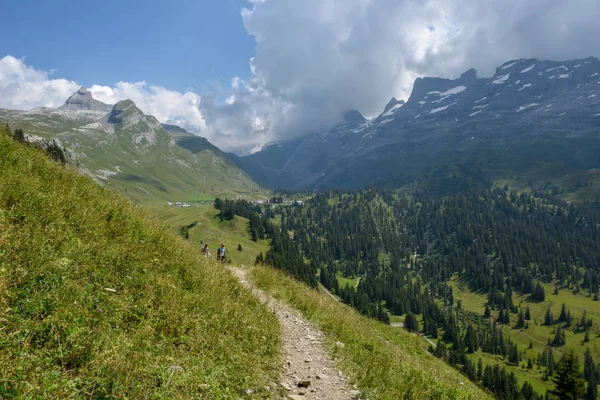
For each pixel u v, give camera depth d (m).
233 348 8.50
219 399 6.20
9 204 8.72
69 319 6.03
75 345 5.54
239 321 10.18
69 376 5.09
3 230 7.23
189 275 11.41
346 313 20.53
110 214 11.86
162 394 5.55
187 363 6.95
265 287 16.89
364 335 16.19
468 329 168.88
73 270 7.59
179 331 7.99
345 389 9.08
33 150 14.88
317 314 15.20
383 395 9.26
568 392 55.03
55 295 6.32
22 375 4.47
